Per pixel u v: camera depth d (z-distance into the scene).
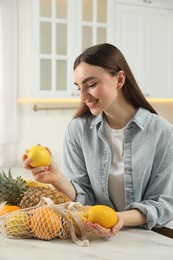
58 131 3.59
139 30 3.54
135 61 3.56
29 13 3.34
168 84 3.72
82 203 1.34
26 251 0.97
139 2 3.51
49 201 1.03
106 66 1.14
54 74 3.24
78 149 1.40
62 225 1.04
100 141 1.33
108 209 1.02
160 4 3.60
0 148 3.27
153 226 1.22
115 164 1.32
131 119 1.30
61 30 3.25
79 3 3.27
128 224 1.15
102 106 1.17
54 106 3.55
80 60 1.15
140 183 1.28
